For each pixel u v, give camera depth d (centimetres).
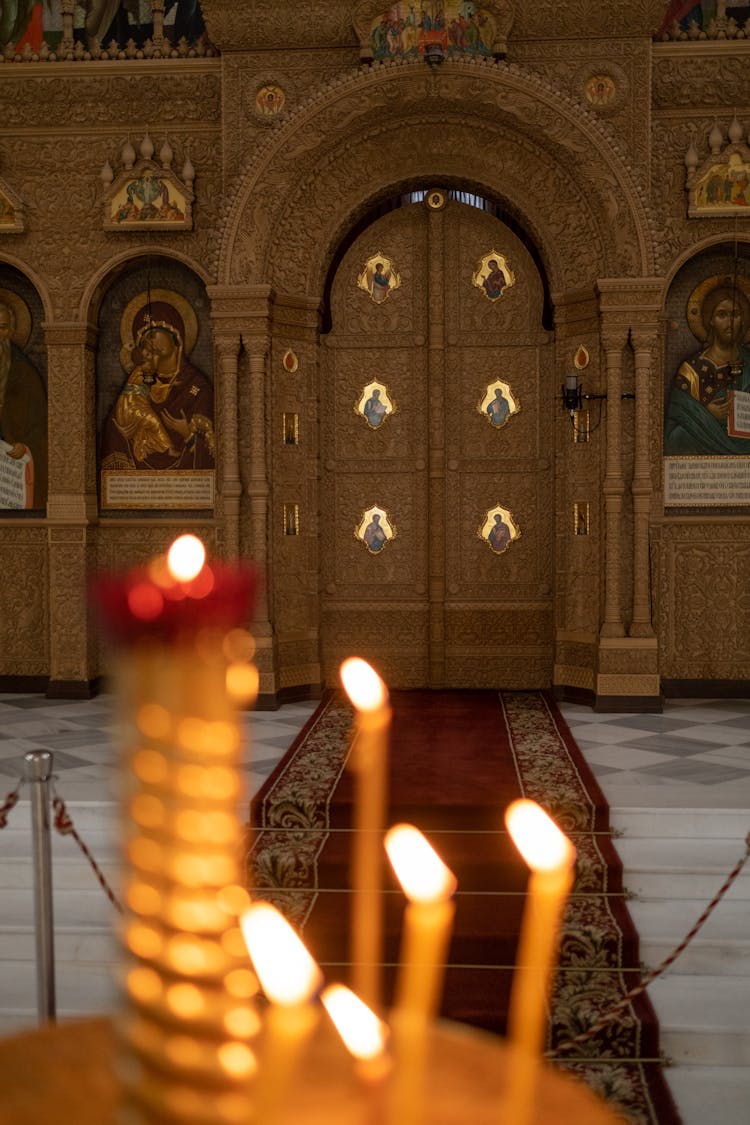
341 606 977
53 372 941
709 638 927
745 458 920
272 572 924
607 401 877
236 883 88
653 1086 400
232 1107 93
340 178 923
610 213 868
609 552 880
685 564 927
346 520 974
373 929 139
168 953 87
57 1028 191
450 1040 186
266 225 895
